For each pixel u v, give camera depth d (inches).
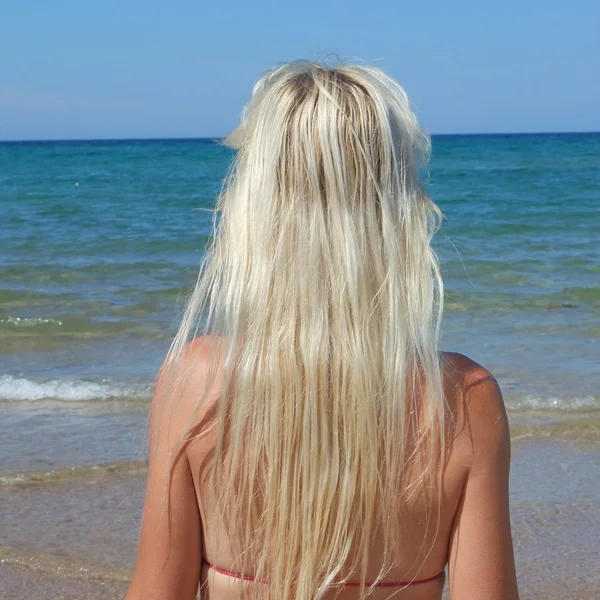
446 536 45.4
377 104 45.6
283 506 43.9
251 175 45.6
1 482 173.6
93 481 175.9
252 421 44.1
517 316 355.6
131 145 4589.1
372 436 43.3
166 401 46.4
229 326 45.0
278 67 48.0
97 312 371.9
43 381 253.9
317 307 43.6
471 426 44.7
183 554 46.5
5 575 135.6
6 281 460.4
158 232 711.1
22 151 3289.9
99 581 134.7
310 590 44.0
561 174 1540.4
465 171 1668.3
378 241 44.3
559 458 190.5
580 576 137.6
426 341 44.5
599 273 474.9
